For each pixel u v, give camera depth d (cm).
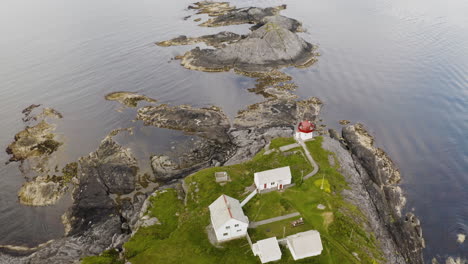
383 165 6744
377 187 6350
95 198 6209
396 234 5319
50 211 6109
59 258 4956
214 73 11081
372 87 9975
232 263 4284
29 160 7356
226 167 6378
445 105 8869
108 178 6625
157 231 5000
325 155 6506
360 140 7525
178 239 4725
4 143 7906
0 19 17788
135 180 6650
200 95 9775
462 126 8000
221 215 4588
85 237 5412
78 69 11394
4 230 5766
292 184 5666
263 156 6600
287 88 9950
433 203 5941
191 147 7481
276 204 5225
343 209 5128
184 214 5272
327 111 8894
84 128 8419
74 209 6019
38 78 10775
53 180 6762
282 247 4462
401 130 8019
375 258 4425
